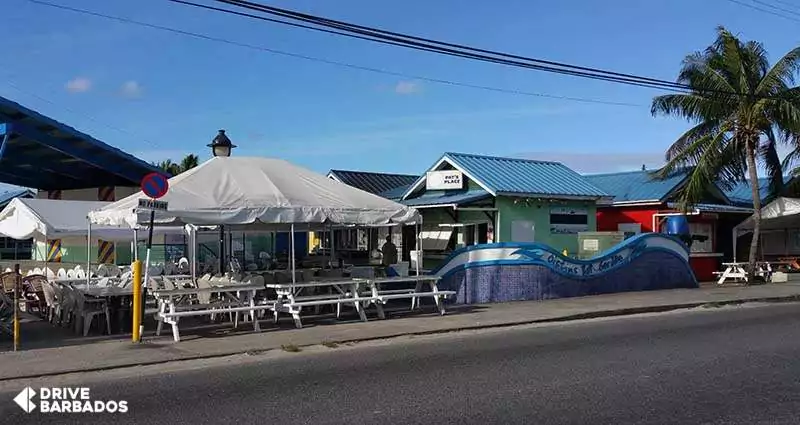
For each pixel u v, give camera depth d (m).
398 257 26.38
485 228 23.17
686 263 22.61
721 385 8.51
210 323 14.11
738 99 23.48
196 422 7.05
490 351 11.09
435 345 11.84
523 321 14.63
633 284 21.08
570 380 8.81
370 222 14.70
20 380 9.37
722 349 11.12
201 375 9.49
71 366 9.99
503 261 18.30
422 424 6.87
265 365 10.16
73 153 21.41
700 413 7.23
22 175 25.00
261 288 13.42
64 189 27.28
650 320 15.31
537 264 18.72
